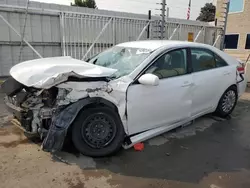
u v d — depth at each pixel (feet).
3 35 27.20
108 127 10.34
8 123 13.65
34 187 8.20
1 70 27.78
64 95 9.90
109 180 8.77
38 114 9.97
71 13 26.91
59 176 8.87
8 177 8.68
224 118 15.78
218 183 8.78
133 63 11.34
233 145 11.91
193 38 37.09
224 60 15.08
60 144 9.39
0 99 18.21
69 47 28.02
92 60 13.64
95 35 29.50
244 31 60.29
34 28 29.04
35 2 29.40
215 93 14.32
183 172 9.43
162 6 30.50
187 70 12.51
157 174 9.25
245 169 9.77
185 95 12.21
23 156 10.14
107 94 10.11
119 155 10.59
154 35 33.17
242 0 59.88
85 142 10.06
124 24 30.73
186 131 13.50
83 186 8.36
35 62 11.76
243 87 16.65
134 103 10.40
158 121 11.55
